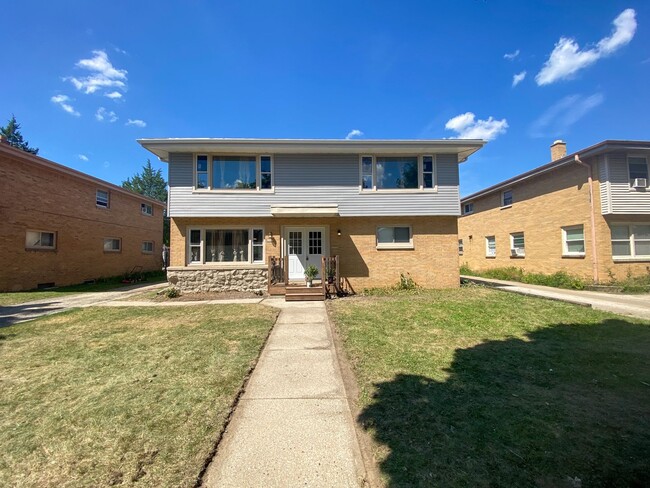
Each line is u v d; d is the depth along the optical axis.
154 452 2.56
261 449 2.61
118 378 4.03
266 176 11.84
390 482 2.19
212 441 2.70
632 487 2.12
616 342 5.35
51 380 3.99
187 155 11.55
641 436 2.72
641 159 12.16
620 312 7.71
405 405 3.27
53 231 14.90
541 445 2.59
